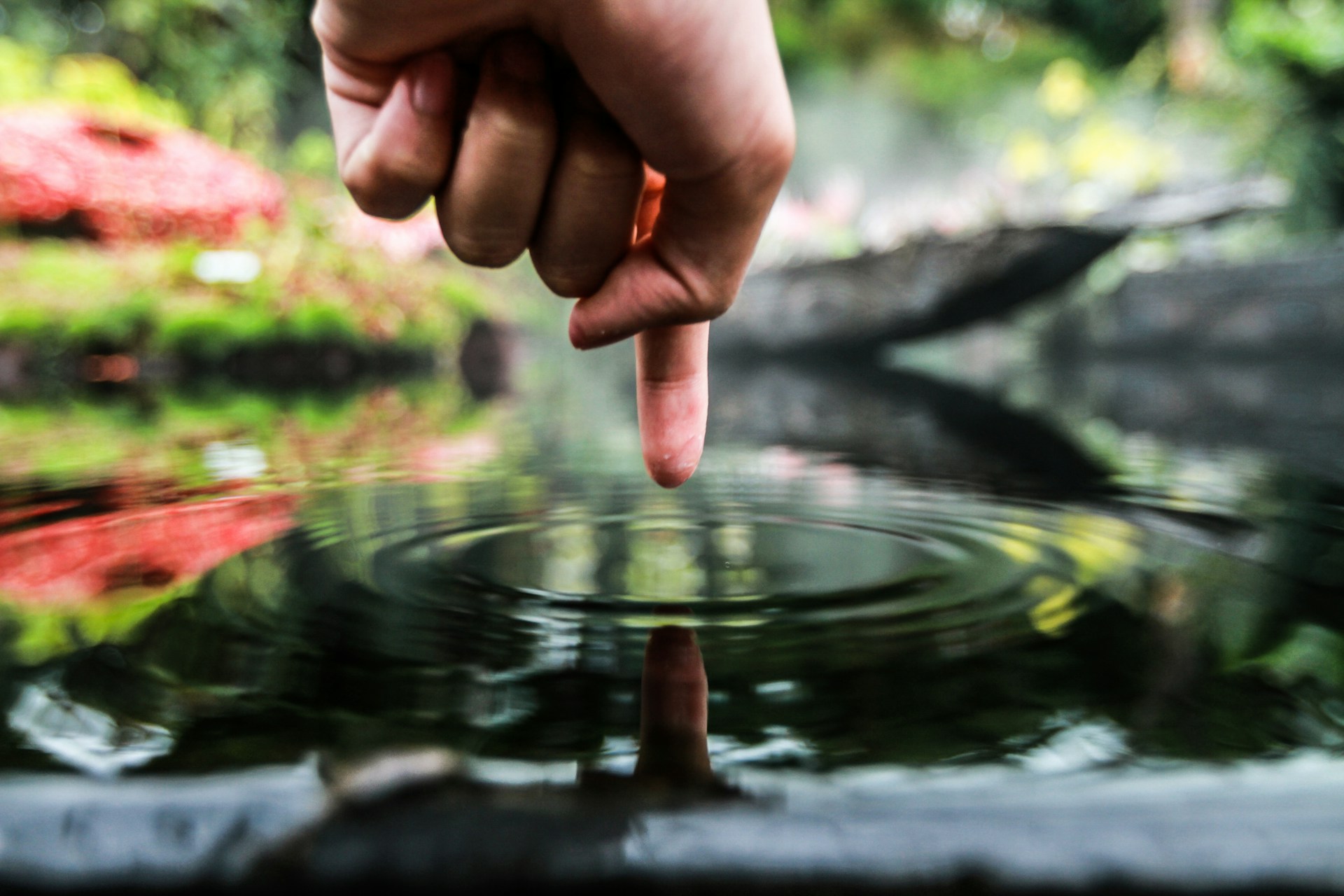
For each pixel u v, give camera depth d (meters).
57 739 0.22
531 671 0.26
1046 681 0.25
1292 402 1.27
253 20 1.94
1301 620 0.30
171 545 0.38
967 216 2.62
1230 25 2.80
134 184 2.38
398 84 0.23
